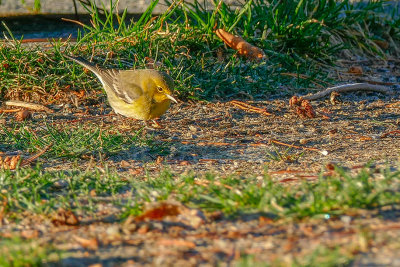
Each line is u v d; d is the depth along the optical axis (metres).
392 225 5.65
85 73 14.15
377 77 16.31
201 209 6.45
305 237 5.55
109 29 15.98
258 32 16.89
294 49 16.55
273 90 14.55
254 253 5.27
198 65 14.68
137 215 6.49
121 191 7.62
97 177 8.01
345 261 4.90
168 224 6.22
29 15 19.52
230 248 5.44
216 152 10.30
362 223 5.76
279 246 5.39
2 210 6.85
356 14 18.67
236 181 7.27
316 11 17.89
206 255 5.33
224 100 14.02
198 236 5.83
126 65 14.50
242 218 6.20
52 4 19.55
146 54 14.80
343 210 6.04
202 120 12.45
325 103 13.87
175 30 15.77
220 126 12.00
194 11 17.89
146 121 12.17
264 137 11.20
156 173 8.89
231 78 14.53
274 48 16.38
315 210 6.03
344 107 13.47
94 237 6.00
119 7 19.39
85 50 14.88
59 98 13.70
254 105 13.59
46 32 18.94
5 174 8.15
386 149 9.88
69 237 6.05
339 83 15.59
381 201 6.18
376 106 13.51
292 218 6.01
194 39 15.41
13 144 10.80
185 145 10.77
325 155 9.70
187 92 13.87
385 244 5.22
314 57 16.64
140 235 5.99
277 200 6.42
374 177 7.30
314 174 8.05
